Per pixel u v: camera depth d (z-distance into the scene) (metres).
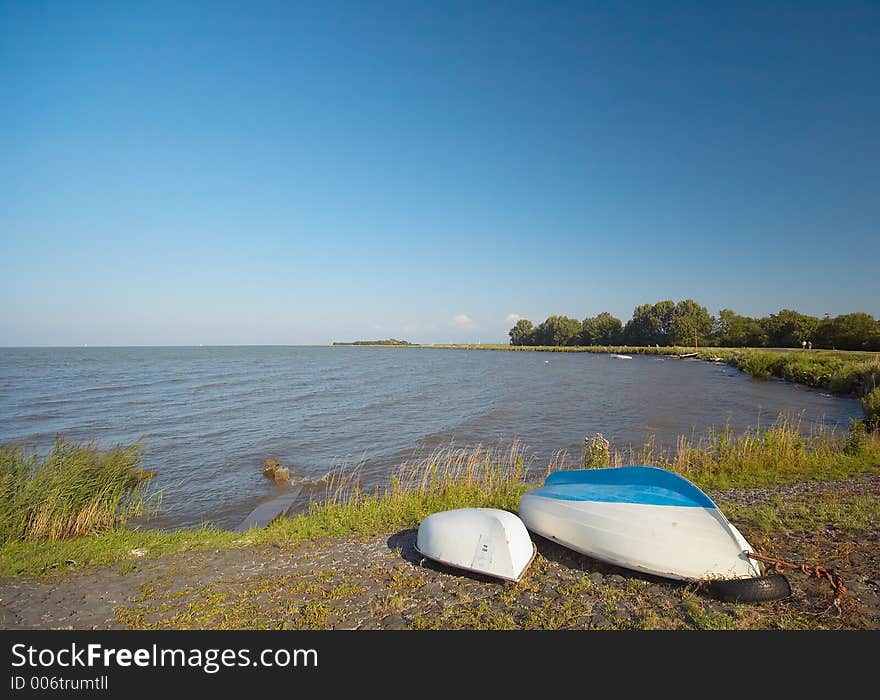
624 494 6.75
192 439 20.47
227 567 7.34
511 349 169.62
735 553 5.86
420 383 46.19
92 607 6.12
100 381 48.81
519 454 16.97
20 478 9.67
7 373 60.28
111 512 10.40
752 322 102.00
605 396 33.69
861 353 52.62
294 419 25.30
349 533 8.70
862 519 7.81
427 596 6.06
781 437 13.19
